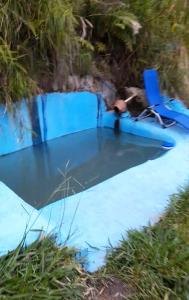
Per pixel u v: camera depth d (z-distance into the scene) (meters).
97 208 2.80
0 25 3.68
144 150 4.42
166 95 5.38
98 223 2.60
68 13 4.15
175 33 5.50
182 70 5.55
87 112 4.96
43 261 2.04
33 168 3.88
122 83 5.46
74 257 2.22
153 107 4.90
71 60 4.60
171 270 2.12
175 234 2.45
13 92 3.91
